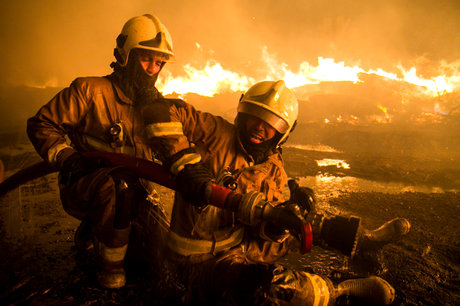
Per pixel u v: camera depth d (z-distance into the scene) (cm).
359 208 410
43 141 218
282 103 212
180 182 186
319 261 284
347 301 221
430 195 470
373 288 216
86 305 205
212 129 226
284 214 183
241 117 220
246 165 226
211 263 207
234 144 225
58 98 224
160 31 229
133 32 225
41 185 454
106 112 231
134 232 254
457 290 246
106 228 212
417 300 233
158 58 231
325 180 555
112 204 209
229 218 214
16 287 221
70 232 311
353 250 200
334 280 247
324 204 423
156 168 204
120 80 232
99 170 207
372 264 276
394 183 552
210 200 188
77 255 269
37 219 338
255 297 178
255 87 219
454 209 412
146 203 253
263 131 214
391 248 304
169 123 194
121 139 229
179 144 193
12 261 256
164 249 240
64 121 224
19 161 595
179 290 224
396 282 254
